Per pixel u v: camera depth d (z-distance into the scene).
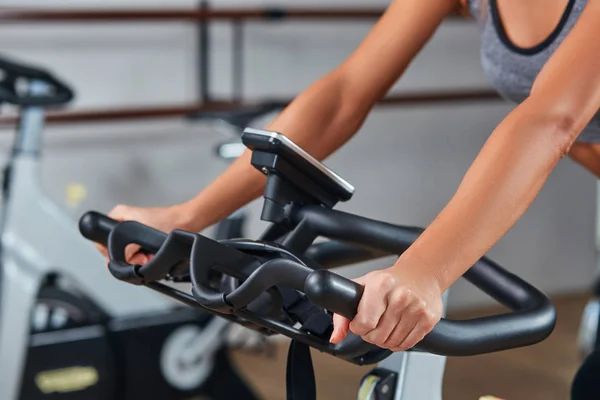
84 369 3.30
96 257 3.28
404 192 4.82
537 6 1.30
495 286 1.16
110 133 4.19
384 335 0.89
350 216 1.22
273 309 1.03
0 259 3.16
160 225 1.34
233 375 3.55
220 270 1.01
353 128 1.41
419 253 0.94
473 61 4.83
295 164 1.19
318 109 1.37
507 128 1.02
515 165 0.99
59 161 4.12
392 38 1.41
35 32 3.99
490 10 1.38
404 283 0.89
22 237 3.17
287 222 1.25
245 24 4.35
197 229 1.37
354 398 3.70
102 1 4.06
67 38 4.04
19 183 3.16
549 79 1.06
